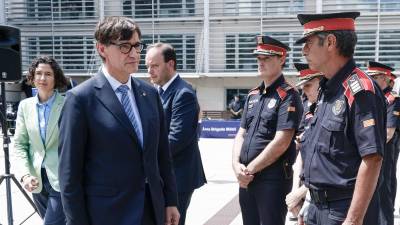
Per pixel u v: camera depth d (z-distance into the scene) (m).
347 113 2.36
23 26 22.19
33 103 3.81
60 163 2.41
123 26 2.41
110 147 2.40
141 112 2.56
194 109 3.61
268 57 3.61
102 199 2.40
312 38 2.52
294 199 3.31
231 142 15.58
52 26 21.91
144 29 21.42
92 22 21.56
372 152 2.22
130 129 2.44
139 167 2.48
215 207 6.56
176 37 21.22
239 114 19.19
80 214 2.38
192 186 3.68
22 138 3.84
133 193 2.45
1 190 7.34
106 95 2.45
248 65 20.61
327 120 2.45
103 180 2.41
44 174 3.71
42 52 22.08
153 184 2.54
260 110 3.69
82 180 2.44
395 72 18.77
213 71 20.94
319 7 19.67
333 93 2.46
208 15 20.78
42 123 3.73
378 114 2.30
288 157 3.59
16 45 4.45
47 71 3.73
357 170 2.36
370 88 2.30
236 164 3.74
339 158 2.39
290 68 19.81
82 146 2.40
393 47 19.03
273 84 3.64
